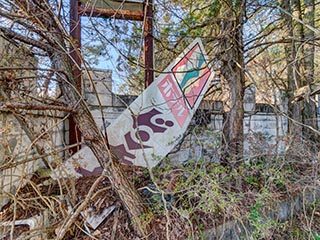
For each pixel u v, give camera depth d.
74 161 3.60
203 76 4.61
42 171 3.81
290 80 5.23
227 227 2.94
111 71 4.98
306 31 5.43
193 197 2.97
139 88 5.21
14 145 3.28
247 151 4.00
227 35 3.91
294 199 3.48
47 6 2.78
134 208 2.84
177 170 3.43
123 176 2.96
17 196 2.54
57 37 3.09
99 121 4.98
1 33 2.80
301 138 4.27
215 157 3.77
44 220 2.86
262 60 4.78
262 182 3.48
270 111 6.26
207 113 4.89
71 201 2.94
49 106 2.73
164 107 4.47
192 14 4.89
